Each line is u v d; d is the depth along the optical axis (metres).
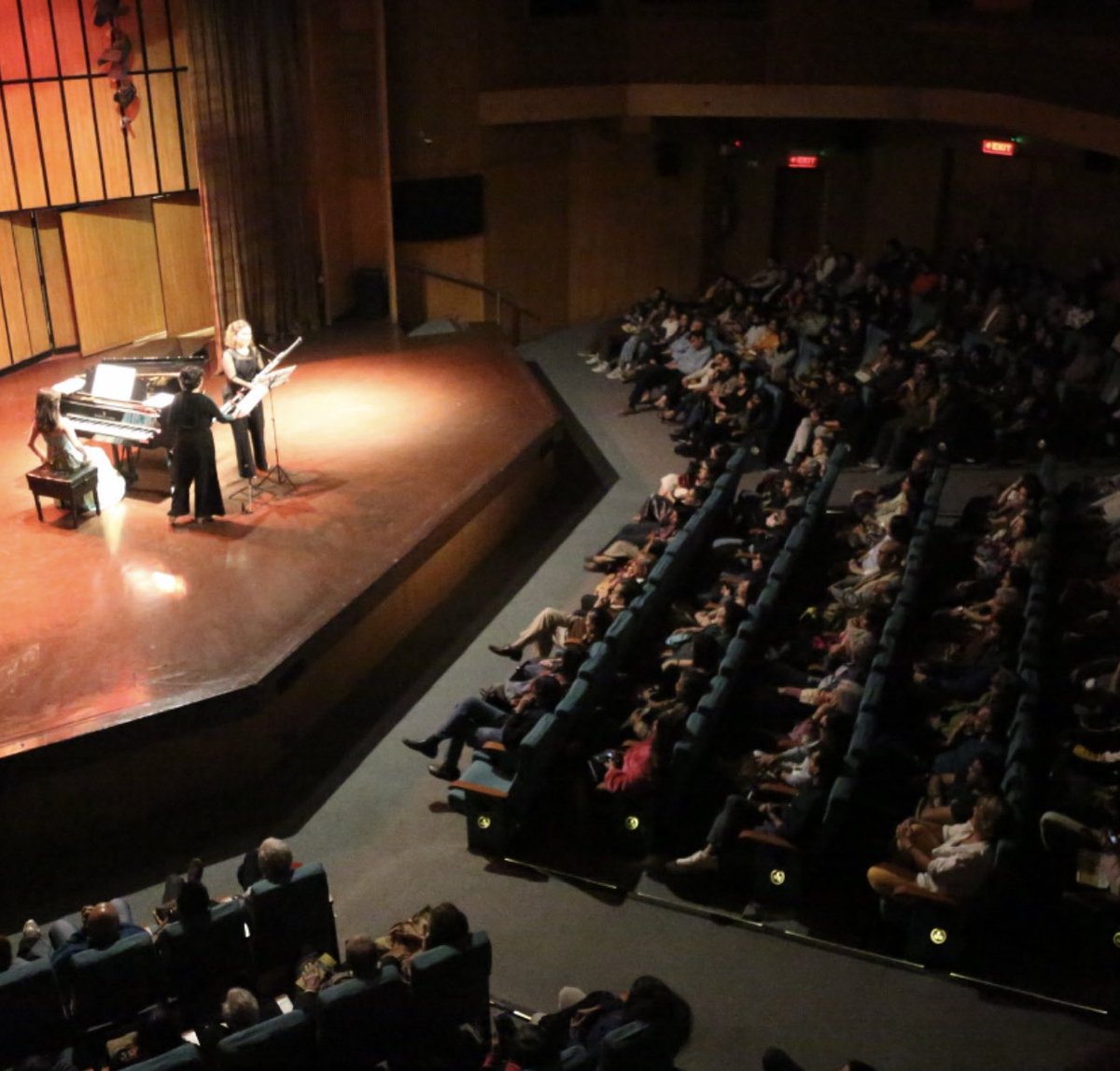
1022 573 9.91
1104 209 16.58
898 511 11.65
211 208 16.00
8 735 8.51
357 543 11.23
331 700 10.31
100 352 16.56
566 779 8.87
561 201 19.52
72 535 11.40
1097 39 14.23
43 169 15.05
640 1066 6.11
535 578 12.36
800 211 20.16
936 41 16.53
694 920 7.96
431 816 9.02
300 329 17.48
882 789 8.26
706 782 8.69
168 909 7.36
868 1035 7.07
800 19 17.30
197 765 9.15
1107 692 8.70
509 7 17.56
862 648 9.16
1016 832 7.22
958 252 17.36
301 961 7.04
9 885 8.45
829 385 14.56
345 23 16.86
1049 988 7.32
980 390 14.28
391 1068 6.45
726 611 9.65
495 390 15.28
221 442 13.60
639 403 16.48
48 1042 6.51
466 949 6.47
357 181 17.77
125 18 15.09
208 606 10.18
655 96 18.28
